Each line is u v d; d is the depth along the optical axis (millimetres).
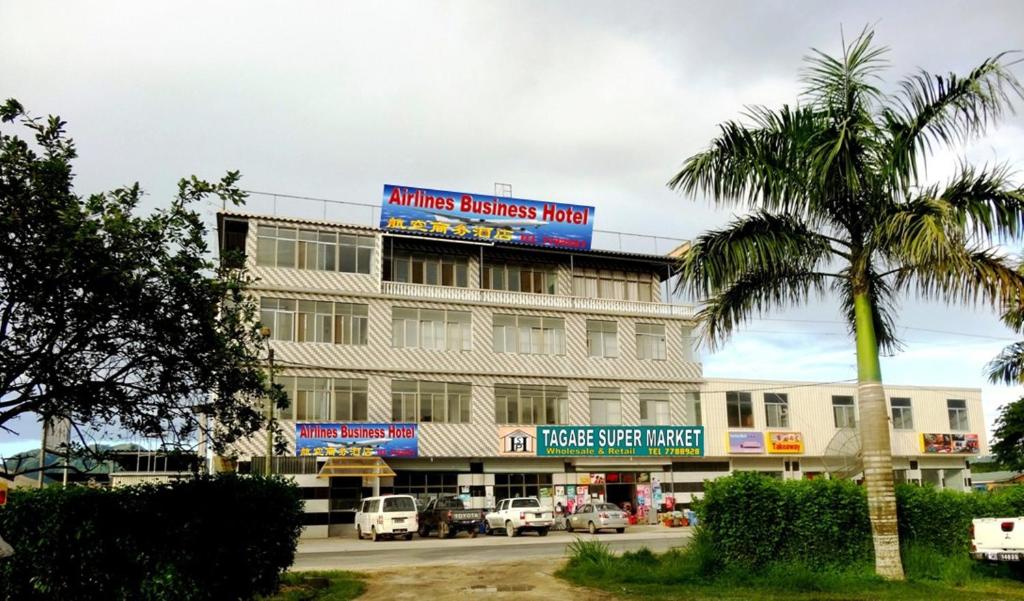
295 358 36719
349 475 35344
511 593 13539
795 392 47031
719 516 14969
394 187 39312
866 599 12609
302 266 37625
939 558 15133
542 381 41688
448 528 32438
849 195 14258
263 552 11562
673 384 44562
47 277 8523
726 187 14555
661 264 45688
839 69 14109
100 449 10180
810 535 14953
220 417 10711
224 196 9938
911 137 13891
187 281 9320
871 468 14617
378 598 13305
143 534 10445
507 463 40250
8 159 8617
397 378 38562
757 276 15445
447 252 41562
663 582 14281
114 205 9039
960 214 13211
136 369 9727
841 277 15297
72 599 10055
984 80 13148
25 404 9062
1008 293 13117
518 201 41594
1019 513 16422
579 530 36500
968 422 51250
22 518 10047
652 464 43219
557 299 42906
